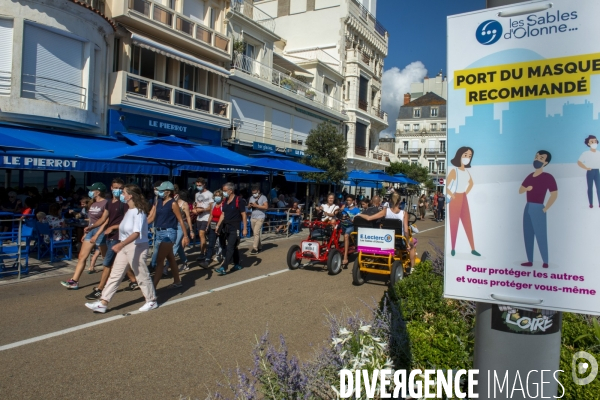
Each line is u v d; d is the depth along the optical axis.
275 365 3.00
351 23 33.56
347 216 10.12
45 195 13.06
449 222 2.27
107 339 4.96
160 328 5.38
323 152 21.25
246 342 4.98
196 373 4.14
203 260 9.84
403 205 8.74
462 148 2.25
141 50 17.08
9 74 12.38
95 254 8.41
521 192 2.12
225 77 20.64
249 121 22.61
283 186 25.33
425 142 70.00
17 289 7.04
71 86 13.88
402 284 5.18
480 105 2.22
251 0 23.84
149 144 10.68
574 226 2.03
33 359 4.36
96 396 3.66
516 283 2.13
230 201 8.66
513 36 2.15
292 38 35.06
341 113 31.52
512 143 2.15
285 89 24.34
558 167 2.06
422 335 3.66
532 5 2.11
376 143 40.56
